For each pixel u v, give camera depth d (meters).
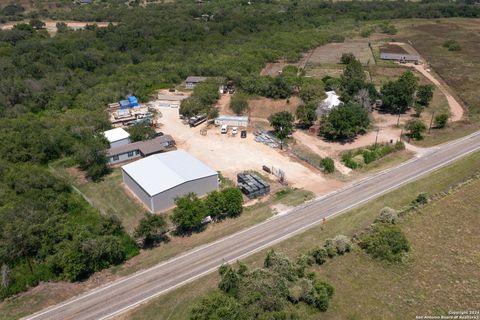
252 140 85.12
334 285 45.59
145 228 53.09
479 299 42.91
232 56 136.88
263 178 69.88
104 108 101.81
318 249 49.41
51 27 186.50
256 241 54.00
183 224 55.06
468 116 95.00
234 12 197.88
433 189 64.31
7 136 79.94
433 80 122.00
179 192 62.72
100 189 68.75
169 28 168.88
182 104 97.12
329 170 71.00
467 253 49.72
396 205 60.56
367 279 46.41
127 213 61.81
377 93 100.00
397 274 46.94
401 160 74.69
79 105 104.12
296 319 40.38
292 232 55.56
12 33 152.38
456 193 62.34
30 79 112.44
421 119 93.25
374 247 49.94
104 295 46.06
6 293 46.31
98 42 149.75
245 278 43.91
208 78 116.75
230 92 112.69
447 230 54.00
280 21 190.25
